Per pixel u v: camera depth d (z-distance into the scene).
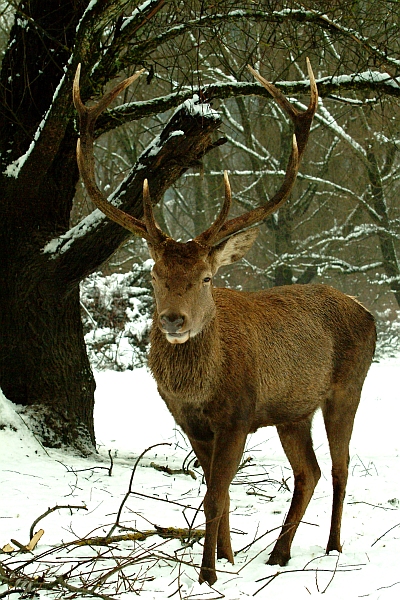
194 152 9.83
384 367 22.09
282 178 30.92
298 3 10.84
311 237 32.78
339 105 29.00
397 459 11.33
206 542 5.79
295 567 6.21
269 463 10.88
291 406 7.11
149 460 10.91
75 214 18.22
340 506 7.00
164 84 28.55
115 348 21.06
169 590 5.36
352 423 7.60
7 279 10.28
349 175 31.75
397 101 13.97
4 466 8.82
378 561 6.27
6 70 10.90
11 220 10.26
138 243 31.98
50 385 10.26
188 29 10.85
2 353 10.32
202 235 6.30
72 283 10.18
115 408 15.57
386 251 30.73
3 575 5.30
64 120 9.34
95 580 5.36
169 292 5.91
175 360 6.10
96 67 10.52
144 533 6.48
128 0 9.05
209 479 6.25
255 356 6.59
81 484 8.51
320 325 7.41
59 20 10.64
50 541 6.44
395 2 11.16
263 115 30.00
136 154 32.38
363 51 13.11
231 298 6.91
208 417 6.21
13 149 10.59
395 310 35.75
